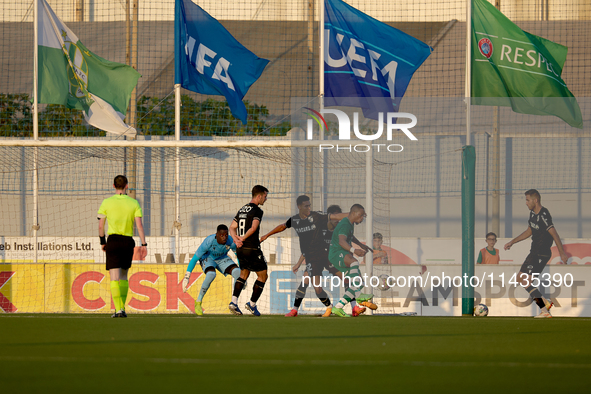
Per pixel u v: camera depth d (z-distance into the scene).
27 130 47.34
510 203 49.12
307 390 9.77
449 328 22.73
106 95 38.12
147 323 23.95
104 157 46.12
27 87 49.19
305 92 47.53
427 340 17.98
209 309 35.81
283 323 24.55
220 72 38.62
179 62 38.00
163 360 12.95
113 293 27.59
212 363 12.59
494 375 11.41
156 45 51.06
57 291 36.06
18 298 36.12
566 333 21.03
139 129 46.94
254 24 49.06
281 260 39.44
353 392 9.64
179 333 19.44
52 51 37.81
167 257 41.19
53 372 11.27
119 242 27.23
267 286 36.00
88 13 52.34
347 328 22.19
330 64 38.88
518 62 39.16
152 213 48.03
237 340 17.34
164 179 48.09
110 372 11.30
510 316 34.53
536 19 50.94
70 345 15.62
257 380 10.63
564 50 40.03
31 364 12.25
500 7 50.97
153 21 51.16
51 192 47.72
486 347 16.14
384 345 16.39
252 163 47.03
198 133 46.88
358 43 39.09
